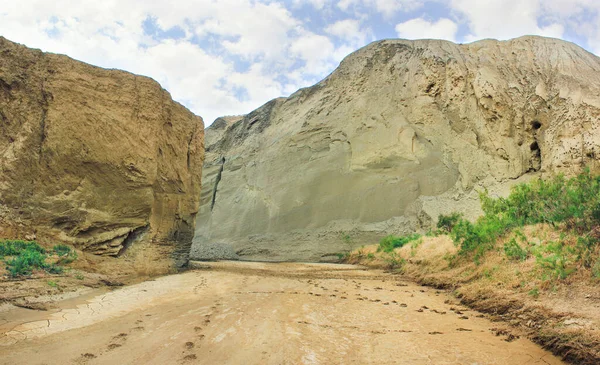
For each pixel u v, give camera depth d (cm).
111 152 1265
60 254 1024
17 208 1047
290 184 3869
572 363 454
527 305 661
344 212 3397
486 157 3133
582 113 2656
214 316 643
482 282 895
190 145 1736
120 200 1271
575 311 566
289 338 524
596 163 2442
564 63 3144
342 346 499
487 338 553
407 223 3044
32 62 1178
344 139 3828
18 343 461
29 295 689
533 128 3030
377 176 3438
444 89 3562
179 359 432
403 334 568
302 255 3167
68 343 472
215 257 2978
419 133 3500
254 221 3906
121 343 482
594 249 695
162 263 1373
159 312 664
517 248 898
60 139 1158
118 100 1334
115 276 1081
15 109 1117
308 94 4703
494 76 3344
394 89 3862
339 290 1016
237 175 4541
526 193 1144
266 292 935
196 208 1712
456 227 1352
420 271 1373
